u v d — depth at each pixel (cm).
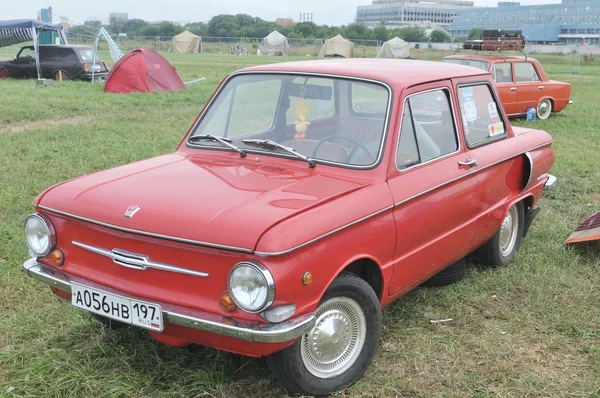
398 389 368
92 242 354
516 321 461
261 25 8931
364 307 364
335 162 394
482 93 516
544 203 788
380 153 388
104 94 1878
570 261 578
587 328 452
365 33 8212
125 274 343
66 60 2361
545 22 14138
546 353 416
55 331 421
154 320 327
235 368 379
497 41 1527
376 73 425
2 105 1534
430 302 487
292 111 436
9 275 505
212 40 5894
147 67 1981
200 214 326
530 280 534
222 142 426
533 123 1472
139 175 389
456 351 412
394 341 424
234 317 313
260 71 460
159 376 370
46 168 876
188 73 2852
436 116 445
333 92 422
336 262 339
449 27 16388
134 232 329
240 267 305
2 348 400
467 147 474
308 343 344
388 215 377
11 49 5100
